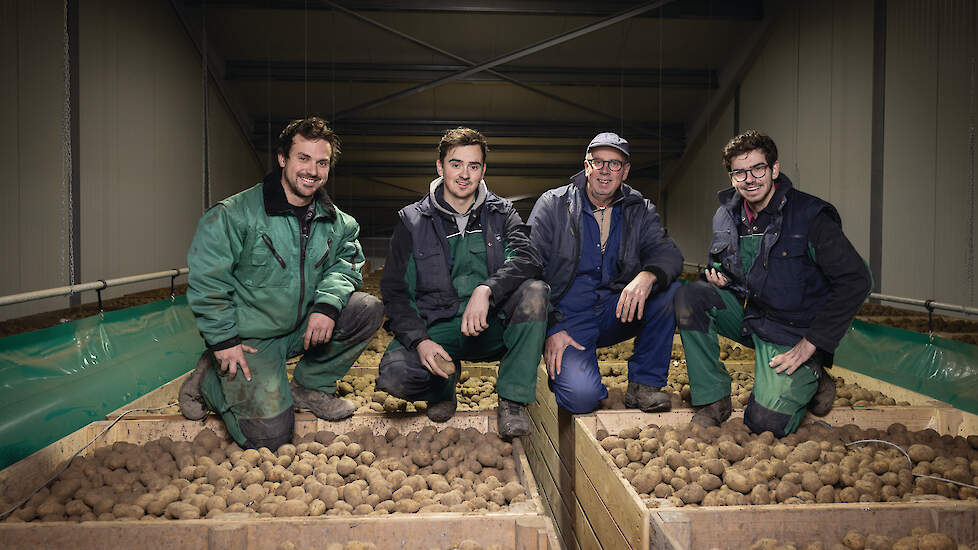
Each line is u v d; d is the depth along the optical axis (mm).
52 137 5836
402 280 2086
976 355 2533
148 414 2418
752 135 2033
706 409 2141
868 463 1841
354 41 10359
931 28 5562
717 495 1623
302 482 1796
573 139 12680
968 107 5055
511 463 1945
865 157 6734
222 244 1868
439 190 2066
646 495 1709
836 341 1971
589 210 2234
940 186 5418
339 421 2186
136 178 7699
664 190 14586
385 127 12234
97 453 1951
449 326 2102
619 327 2275
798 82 8484
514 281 1962
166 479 1776
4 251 5078
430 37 10250
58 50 5977
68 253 6094
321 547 1444
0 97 5047
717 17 9422
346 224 2123
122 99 7348
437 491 1782
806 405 2082
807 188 8219
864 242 6742
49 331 2451
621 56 10688
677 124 12383
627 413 2189
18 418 2029
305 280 1989
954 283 5234
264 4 9133
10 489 1682
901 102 6035
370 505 1651
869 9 6625
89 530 1406
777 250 2086
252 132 12188
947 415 2230
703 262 12227
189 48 9516
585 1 9289
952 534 1467
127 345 2934
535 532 1407
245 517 1488
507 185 14539
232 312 1914
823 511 1466
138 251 7734
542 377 2717
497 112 12133
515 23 9930
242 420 1961
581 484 2078
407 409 2545
